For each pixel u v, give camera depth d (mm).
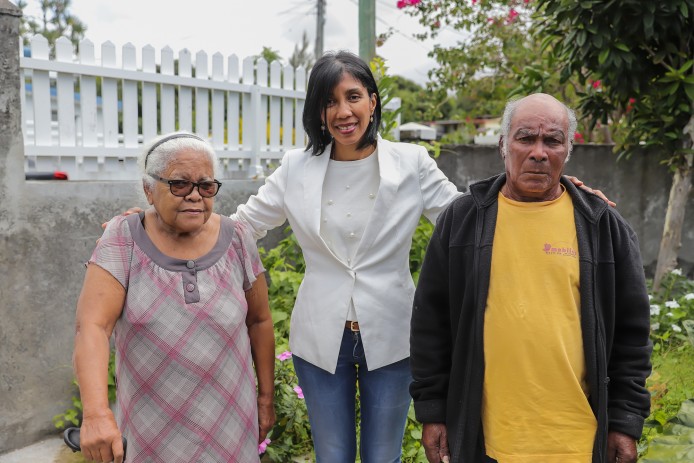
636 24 4082
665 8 4000
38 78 3627
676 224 4777
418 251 3869
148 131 4133
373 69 4160
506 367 1745
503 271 1752
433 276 1911
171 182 1740
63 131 3750
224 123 4566
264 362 2107
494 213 1799
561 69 5086
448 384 1942
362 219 2188
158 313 1740
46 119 3684
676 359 3854
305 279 2293
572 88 5668
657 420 2832
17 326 3125
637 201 5648
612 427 1793
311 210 2188
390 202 2170
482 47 8078
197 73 4332
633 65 4363
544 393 1719
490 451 1799
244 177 4727
